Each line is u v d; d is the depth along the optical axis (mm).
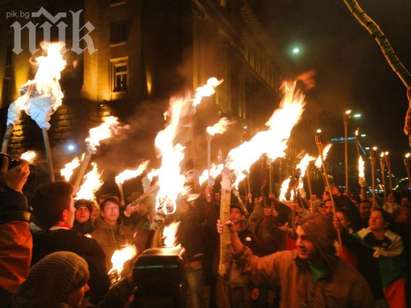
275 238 6691
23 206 2836
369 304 2924
